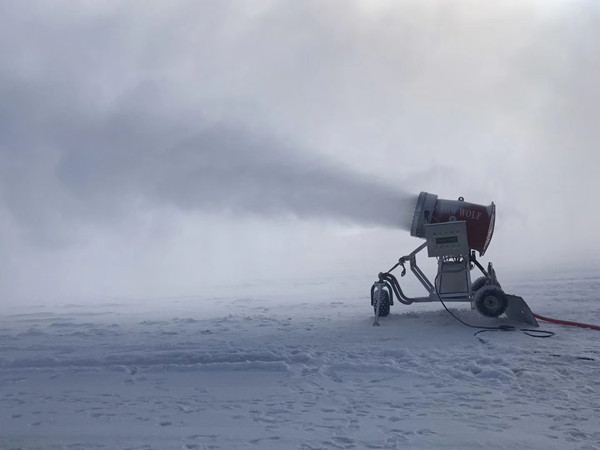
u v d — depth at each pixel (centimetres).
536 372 646
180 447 468
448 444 455
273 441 473
